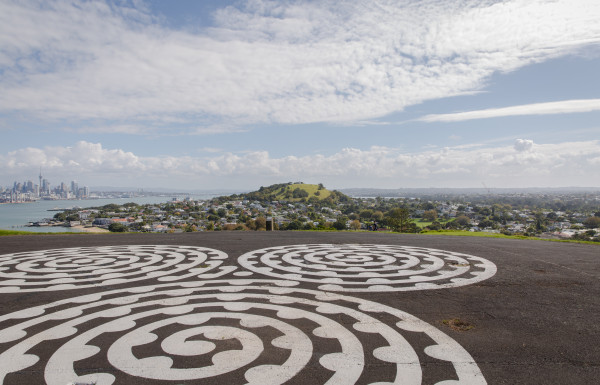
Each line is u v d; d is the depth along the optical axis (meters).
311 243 16.27
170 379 4.56
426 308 7.27
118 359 5.10
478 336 5.89
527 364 4.96
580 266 11.12
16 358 5.12
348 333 6.02
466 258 12.52
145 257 12.73
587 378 4.59
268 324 6.43
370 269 10.80
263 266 11.23
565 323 6.46
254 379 4.57
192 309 7.22
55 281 9.41
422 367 4.87
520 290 8.53
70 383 4.45
